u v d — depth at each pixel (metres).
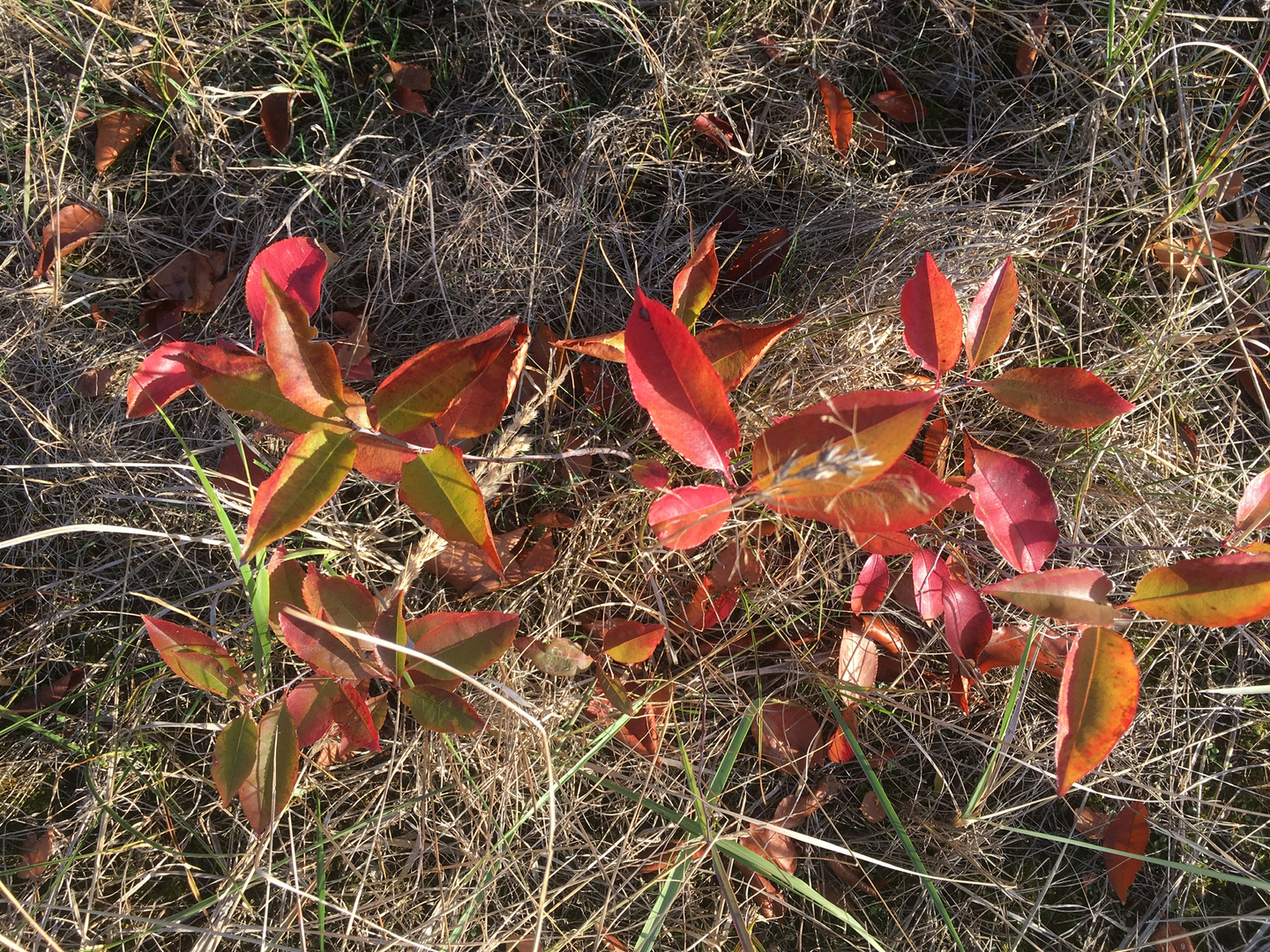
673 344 0.45
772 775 0.62
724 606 0.61
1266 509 0.54
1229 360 0.67
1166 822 0.62
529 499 0.63
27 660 0.62
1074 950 0.61
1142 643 0.63
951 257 0.65
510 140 0.66
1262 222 0.69
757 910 0.61
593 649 0.61
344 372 0.61
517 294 0.64
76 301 0.64
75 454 0.63
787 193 0.68
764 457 0.45
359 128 0.67
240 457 0.61
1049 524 0.51
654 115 0.67
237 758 0.50
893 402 0.43
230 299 0.65
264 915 0.57
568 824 0.60
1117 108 0.67
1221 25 0.69
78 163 0.66
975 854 0.61
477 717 0.50
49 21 0.66
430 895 0.59
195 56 0.67
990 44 0.69
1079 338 0.66
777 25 0.69
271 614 0.55
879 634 0.62
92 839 0.60
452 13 0.67
